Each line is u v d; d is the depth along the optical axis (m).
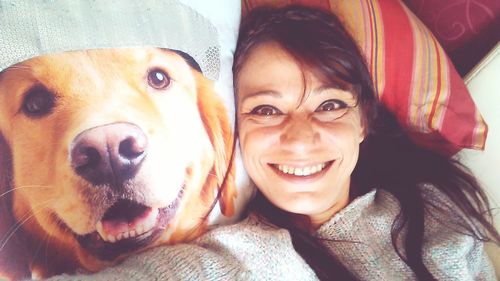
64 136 0.53
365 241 0.84
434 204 0.92
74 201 0.55
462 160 0.98
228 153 0.73
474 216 0.92
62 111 0.53
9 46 0.49
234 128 0.74
